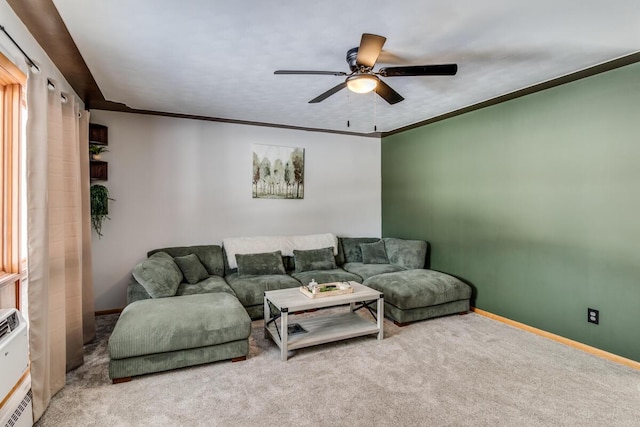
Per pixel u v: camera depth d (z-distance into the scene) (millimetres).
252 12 1947
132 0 1813
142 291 3229
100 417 1982
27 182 1958
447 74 2314
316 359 2740
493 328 3471
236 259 4105
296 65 2709
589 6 1894
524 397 2213
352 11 1946
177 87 3191
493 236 3805
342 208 5367
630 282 2676
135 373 2371
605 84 2826
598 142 2871
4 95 2098
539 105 3328
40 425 1910
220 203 4484
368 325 3188
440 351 2902
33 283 1970
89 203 3176
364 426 1915
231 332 2607
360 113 4148
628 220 2688
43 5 1860
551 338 3197
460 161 4219
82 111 3125
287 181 4914
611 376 2494
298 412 2041
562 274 3133
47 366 2051
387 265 4672
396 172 5336
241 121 4508
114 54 2473
